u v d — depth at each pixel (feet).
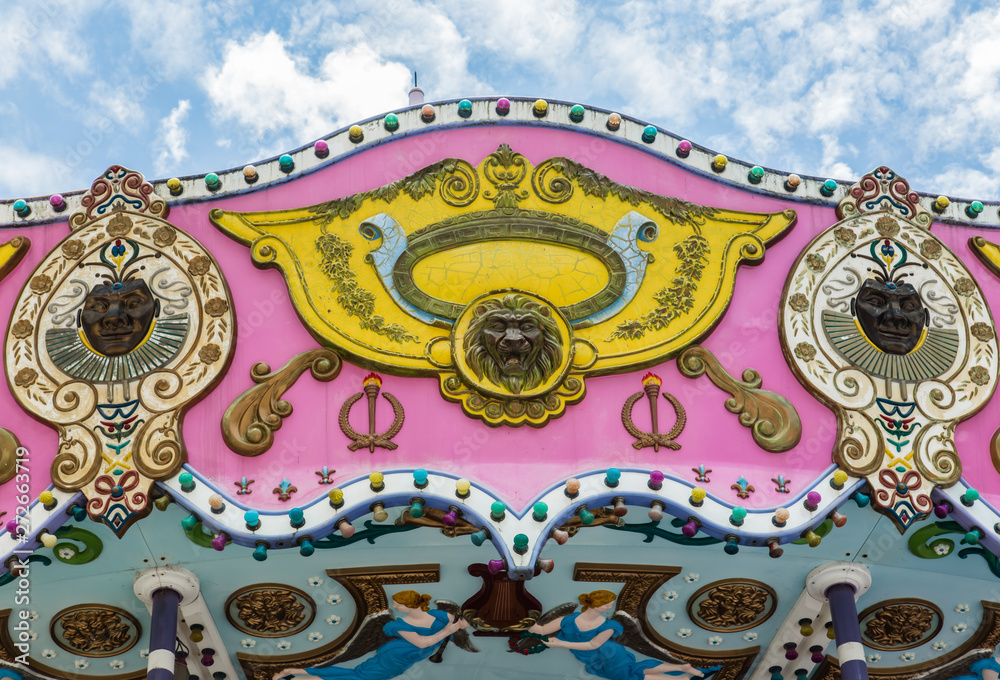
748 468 49.39
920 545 51.70
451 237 52.65
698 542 50.52
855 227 54.80
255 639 55.67
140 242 52.21
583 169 54.44
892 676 59.62
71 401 49.08
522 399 49.44
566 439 49.21
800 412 50.83
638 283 52.42
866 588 53.31
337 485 47.75
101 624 54.19
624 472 48.01
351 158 54.54
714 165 55.11
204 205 53.31
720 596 54.49
